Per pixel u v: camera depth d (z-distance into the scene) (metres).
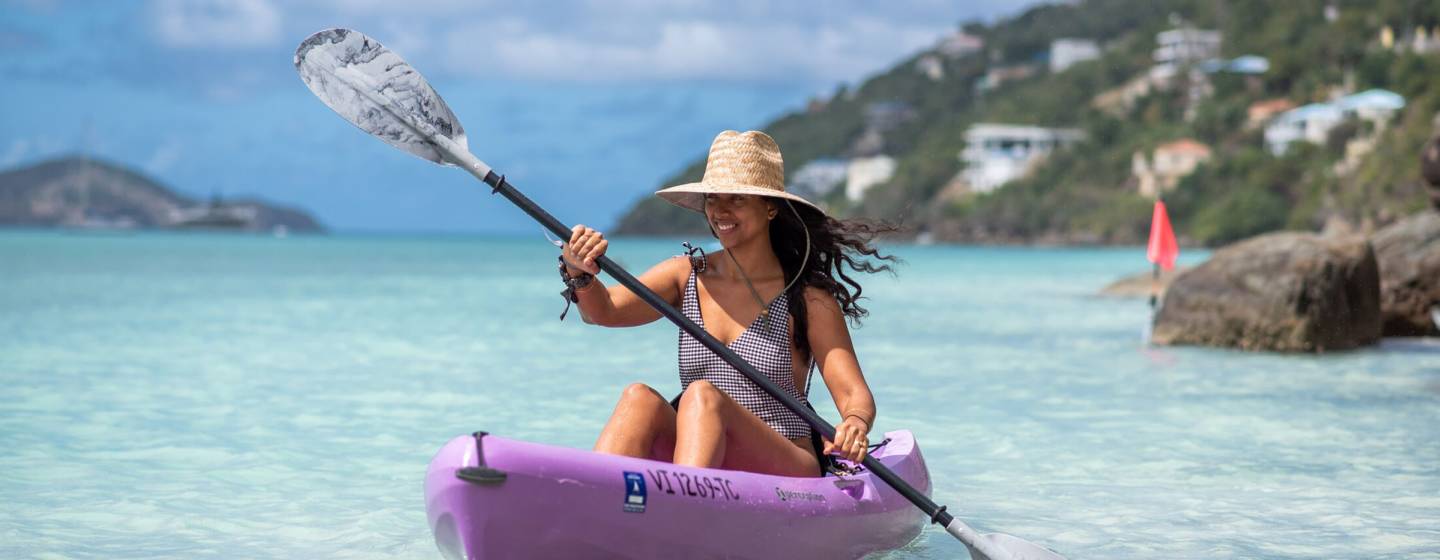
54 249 61.03
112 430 6.73
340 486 5.39
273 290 23.11
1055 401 8.12
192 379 8.95
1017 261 58.12
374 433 6.70
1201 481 5.62
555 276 32.19
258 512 4.91
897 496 4.29
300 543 4.47
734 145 3.98
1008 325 14.99
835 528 3.87
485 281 28.81
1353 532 4.73
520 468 3.14
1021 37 185.12
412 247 85.94
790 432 4.04
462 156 4.08
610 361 10.38
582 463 3.25
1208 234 98.69
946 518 3.93
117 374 9.20
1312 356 11.18
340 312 16.83
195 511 4.91
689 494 3.43
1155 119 125.62
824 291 4.04
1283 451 6.36
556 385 8.73
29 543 4.43
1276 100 119.56
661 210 189.00
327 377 9.13
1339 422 7.31
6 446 6.21
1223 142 113.69
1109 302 20.48
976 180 131.50
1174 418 7.43
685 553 3.44
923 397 8.30
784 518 3.67
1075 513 5.03
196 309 16.98
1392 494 5.38
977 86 179.50
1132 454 6.27
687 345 4.08
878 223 4.15
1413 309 13.05
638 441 3.73
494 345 11.84
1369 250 12.17
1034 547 3.89
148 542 4.46
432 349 11.41
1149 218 106.44
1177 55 139.12
